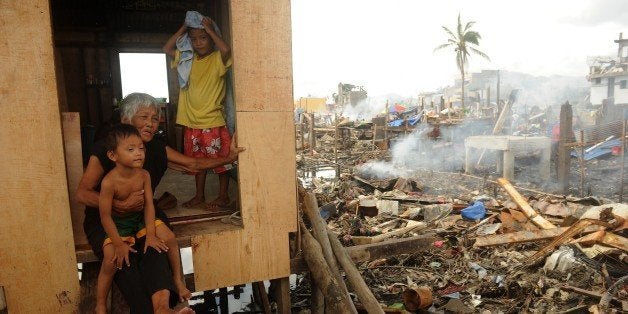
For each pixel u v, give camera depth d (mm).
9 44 2785
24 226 2979
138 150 2656
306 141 27031
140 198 2789
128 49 7938
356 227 8469
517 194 8586
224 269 3570
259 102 3457
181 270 3174
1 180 2887
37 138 2930
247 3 3299
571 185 13164
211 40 3867
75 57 7766
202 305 5957
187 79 3906
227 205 4195
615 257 5805
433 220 8836
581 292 5090
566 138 11867
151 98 3145
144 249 2799
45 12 2834
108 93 8086
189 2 7266
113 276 2770
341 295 3602
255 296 5914
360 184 13156
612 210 6445
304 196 4527
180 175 6180
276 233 3695
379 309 3645
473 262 6672
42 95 2904
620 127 13391
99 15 7402
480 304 5363
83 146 4062
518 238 6906
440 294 5742
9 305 3018
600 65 41875
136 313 2648
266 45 3398
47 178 2986
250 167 3525
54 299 3107
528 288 5527
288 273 3789
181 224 3730
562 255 5910
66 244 3086
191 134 4012
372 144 24188
